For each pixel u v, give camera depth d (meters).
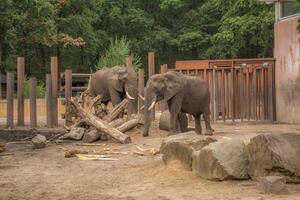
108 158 12.12
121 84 19.20
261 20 38.84
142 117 17.56
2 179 9.92
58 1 37.84
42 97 28.20
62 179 9.80
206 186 8.46
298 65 20.06
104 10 47.50
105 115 17.06
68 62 45.53
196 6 51.62
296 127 18.44
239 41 40.88
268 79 21.55
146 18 48.66
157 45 48.81
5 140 16.67
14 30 31.34
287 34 20.70
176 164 9.85
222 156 8.72
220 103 21.42
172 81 15.08
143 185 8.88
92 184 9.21
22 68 20.75
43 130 19.12
